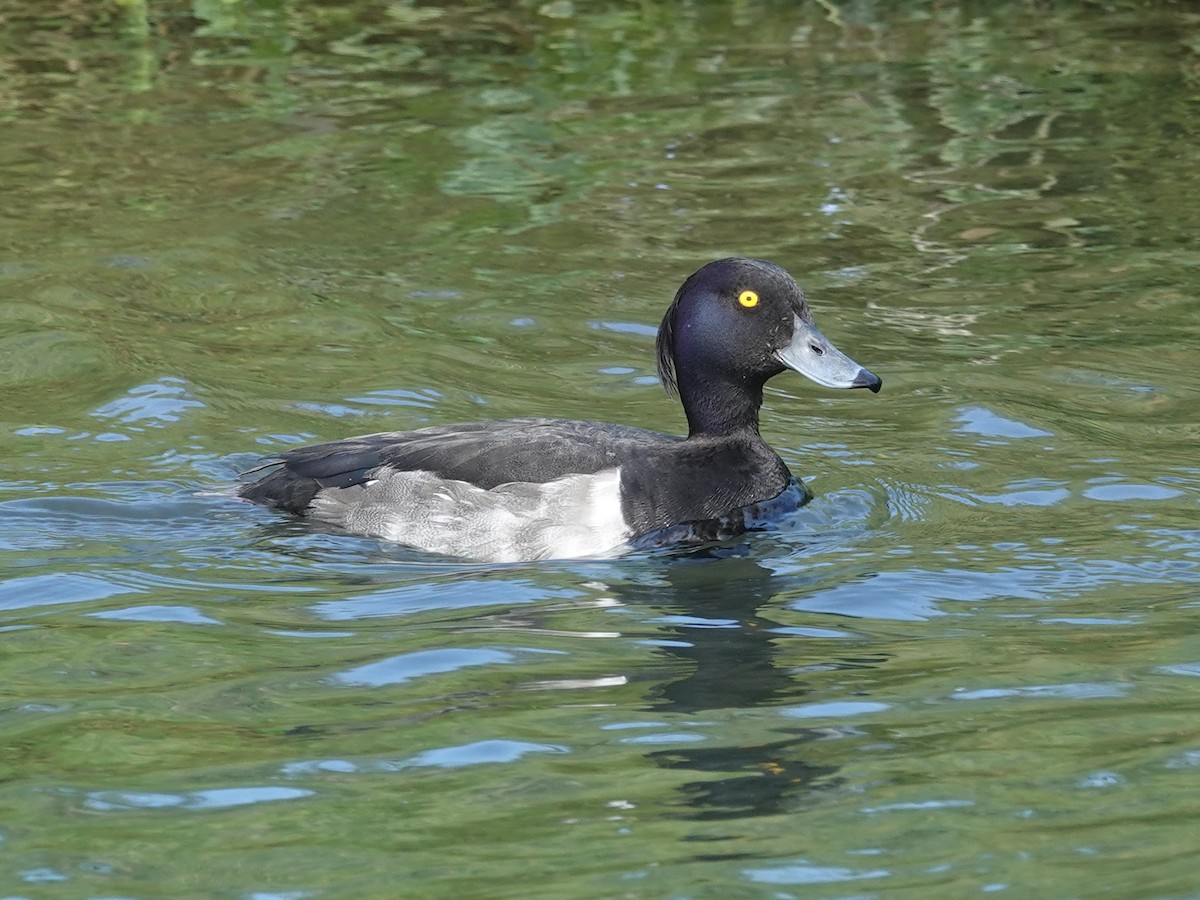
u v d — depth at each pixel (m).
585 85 21.28
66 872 6.62
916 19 23.73
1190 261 16.33
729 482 11.27
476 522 10.74
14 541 10.55
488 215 17.55
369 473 11.09
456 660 8.80
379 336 14.60
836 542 10.79
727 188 18.30
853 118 20.20
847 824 6.93
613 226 17.30
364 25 23.38
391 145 19.36
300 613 9.54
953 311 15.26
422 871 6.58
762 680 8.52
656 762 7.54
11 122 19.86
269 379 13.61
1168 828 6.82
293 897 6.39
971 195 18.09
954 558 10.38
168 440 12.34
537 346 14.45
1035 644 8.96
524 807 7.11
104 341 14.34
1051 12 23.94
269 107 20.42
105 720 8.03
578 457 11.04
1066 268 16.20
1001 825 6.89
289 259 16.39
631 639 9.13
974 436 12.63
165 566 10.25
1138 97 20.64
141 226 17.12
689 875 6.51
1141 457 12.13
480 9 24.00
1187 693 8.21
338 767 7.52
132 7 23.62
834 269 16.19
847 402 13.48
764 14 23.84
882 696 8.27
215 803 7.18
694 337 11.69
